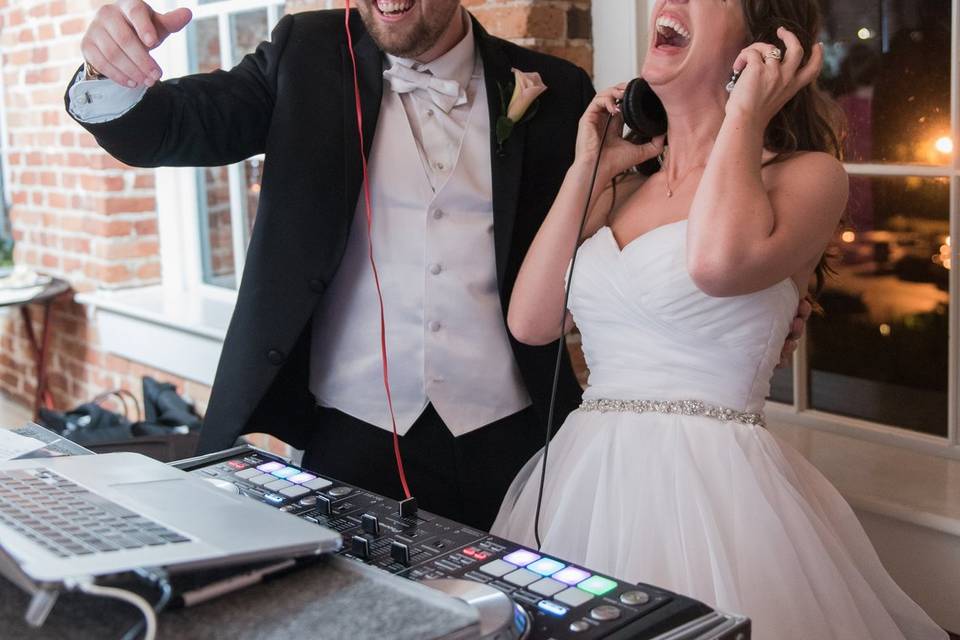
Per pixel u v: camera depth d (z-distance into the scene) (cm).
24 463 105
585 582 92
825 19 203
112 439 298
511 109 177
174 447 251
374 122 177
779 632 125
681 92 150
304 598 82
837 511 149
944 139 190
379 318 179
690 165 155
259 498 117
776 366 151
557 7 227
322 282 173
